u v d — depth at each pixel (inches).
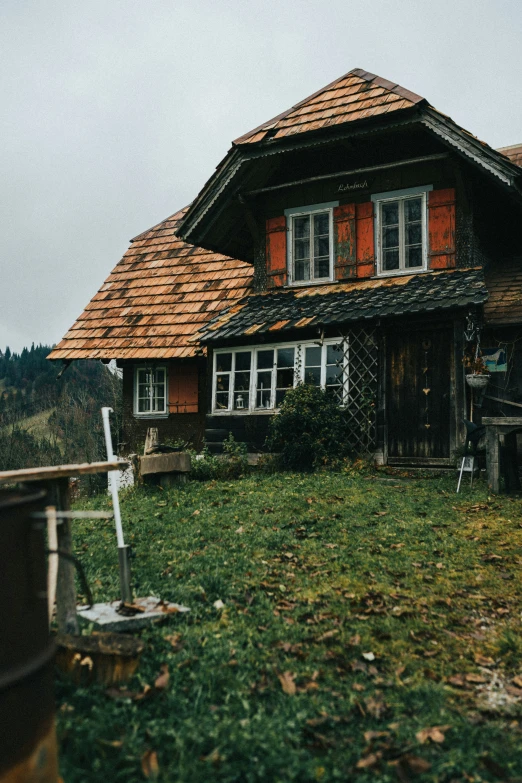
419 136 568.7
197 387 701.3
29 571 103.3
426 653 173.2
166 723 130.6
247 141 595.8
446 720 139.7
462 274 535.8
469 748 128.6
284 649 171.2
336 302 558.3
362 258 595.2
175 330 685.9
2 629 98.7
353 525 313.6
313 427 500.4
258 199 650.2
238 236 690.8
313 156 621.0
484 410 519.5
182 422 708.0
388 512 340.8
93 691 139.5
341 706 143.5
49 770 103.9
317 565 248.2
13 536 101.4
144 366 733.3
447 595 216.5
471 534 296.0
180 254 797.2
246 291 699.4
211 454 589.6
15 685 98.8
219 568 243.4
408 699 148.7
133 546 286.0
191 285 743.1
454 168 533.6
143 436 730.2
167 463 435.2
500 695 153.3
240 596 212.1
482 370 480.1
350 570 241.8
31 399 1306.6
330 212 615.2
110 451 192.7
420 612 200.7
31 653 102.7
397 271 581.0
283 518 327.6
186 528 314.8
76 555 271.4
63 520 156.6
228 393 591.5
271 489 410.3
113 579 230.4
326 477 453.4
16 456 997.8
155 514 354.9
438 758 125.3
